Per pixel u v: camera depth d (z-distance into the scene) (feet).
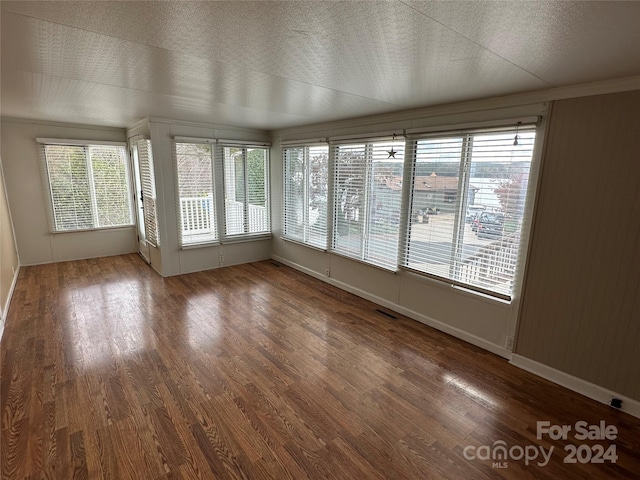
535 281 8.35
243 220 17.74
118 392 7.50
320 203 14.99
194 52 5.72
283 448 6.08
